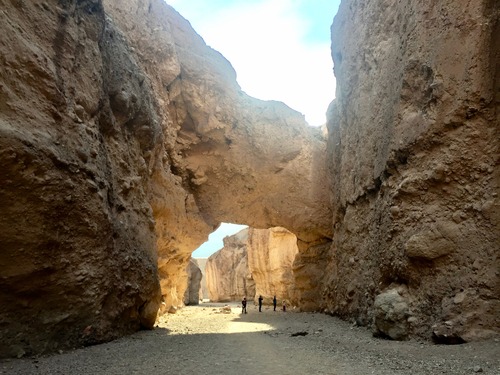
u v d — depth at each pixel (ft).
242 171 65.16
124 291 31.40
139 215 37.09
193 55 61.93
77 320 24.89
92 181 26.71
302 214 64.75
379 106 37.70
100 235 27.20
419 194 27.78
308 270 66.54
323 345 25.68
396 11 35.76
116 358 20.99
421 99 29.09
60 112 24.41
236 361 19.61
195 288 122.83
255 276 116.37
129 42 47.44
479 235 24.36
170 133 58.75
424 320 25.85
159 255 53.57
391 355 21.06
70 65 26.30
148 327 36.42
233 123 64.18
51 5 24.85
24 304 21.86
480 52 25.21
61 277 23.65
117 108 34.73
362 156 42.14
